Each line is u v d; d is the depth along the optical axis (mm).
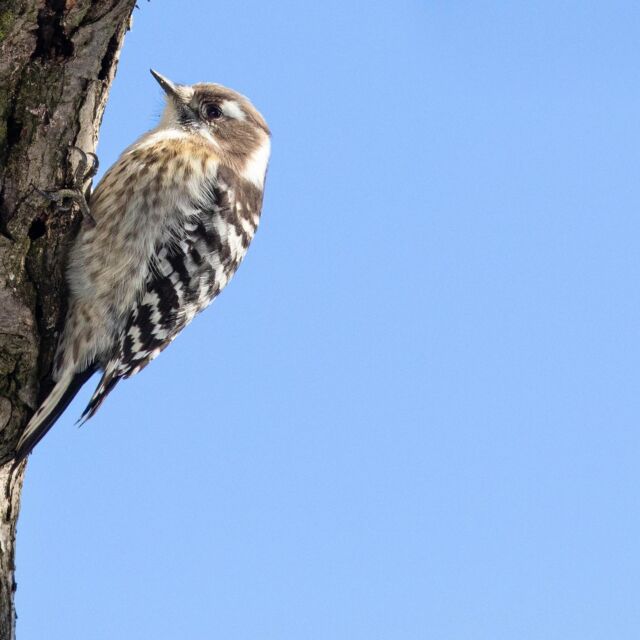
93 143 8641
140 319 10195
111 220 9828
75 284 9383
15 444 8562
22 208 8188
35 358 8516
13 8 7742
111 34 8109
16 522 8930
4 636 8414
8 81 7902
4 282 8180
